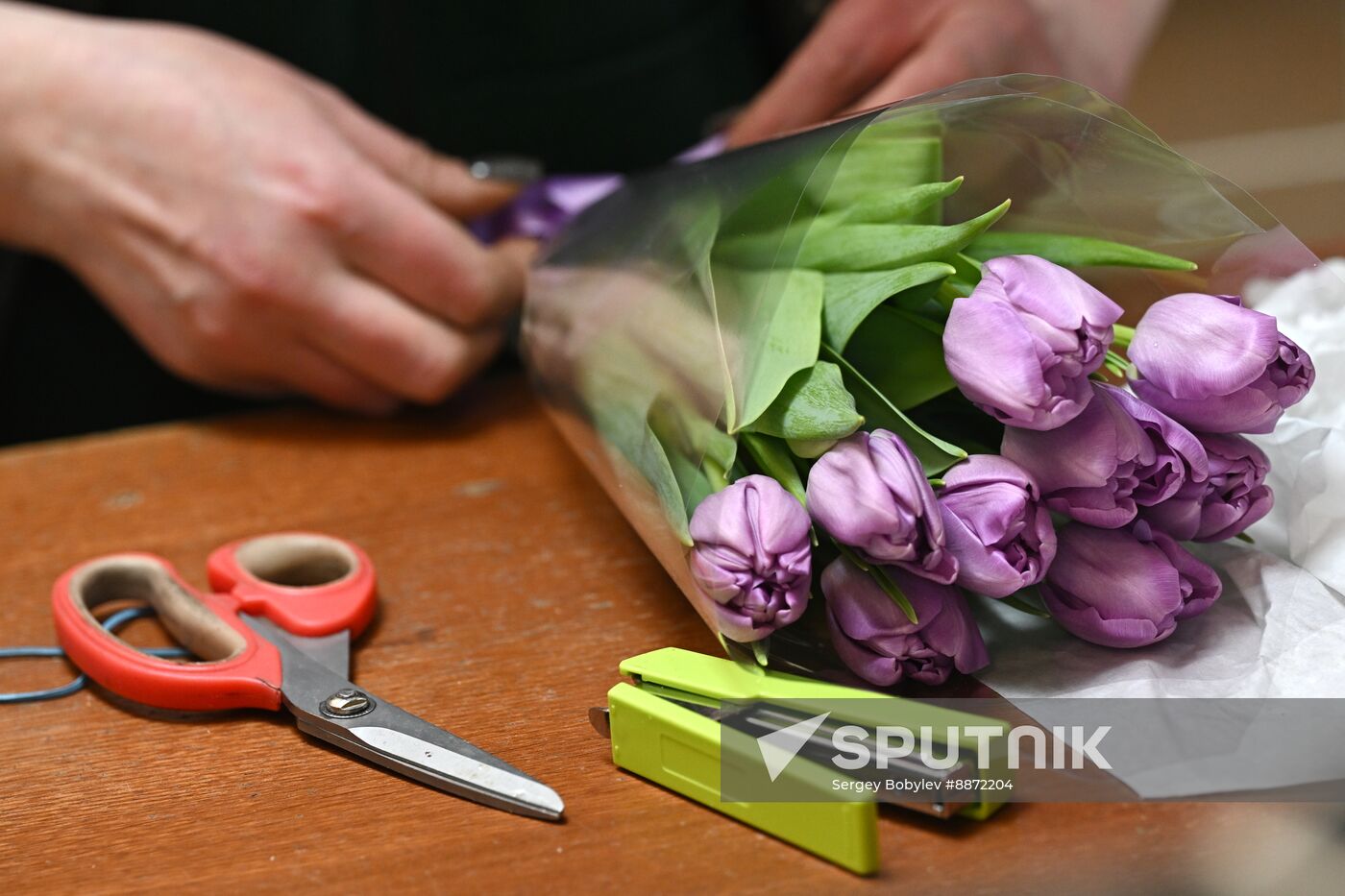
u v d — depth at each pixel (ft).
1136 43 5.45
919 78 4.73
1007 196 3.99
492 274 5.04
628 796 3.75
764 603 3.68
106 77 5.03
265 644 4.05
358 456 4.87
